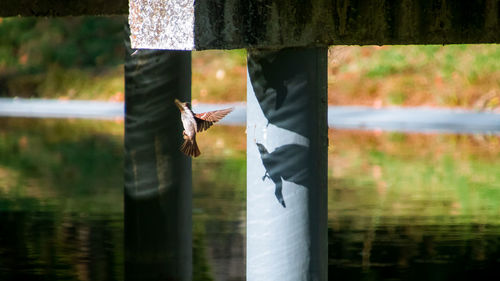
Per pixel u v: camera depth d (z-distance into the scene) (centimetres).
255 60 992
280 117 992
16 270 1372
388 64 3553
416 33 945
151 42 950
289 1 920
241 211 1823
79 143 2803
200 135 2994
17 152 2619
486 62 3462
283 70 984
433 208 1839
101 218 1748
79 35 4197
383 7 938
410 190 2025
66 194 1989
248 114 1008
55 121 3362
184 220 1324
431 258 1459
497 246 1536
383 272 1381
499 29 957
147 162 1302
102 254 1474
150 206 1309
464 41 954
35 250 1498
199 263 1426
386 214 1786
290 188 1000
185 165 1318
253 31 920
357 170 2292
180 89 1298
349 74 3550
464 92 3350
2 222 1709
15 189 2048
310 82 988
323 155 1011
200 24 905
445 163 2383
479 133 2925
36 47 4175
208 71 3738
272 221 1007
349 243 1567
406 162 2403
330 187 2070
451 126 3038
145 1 953
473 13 952
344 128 3056
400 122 3109
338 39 930
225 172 2280
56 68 4053
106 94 3838
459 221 1725
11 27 4284
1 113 3609
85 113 3609
